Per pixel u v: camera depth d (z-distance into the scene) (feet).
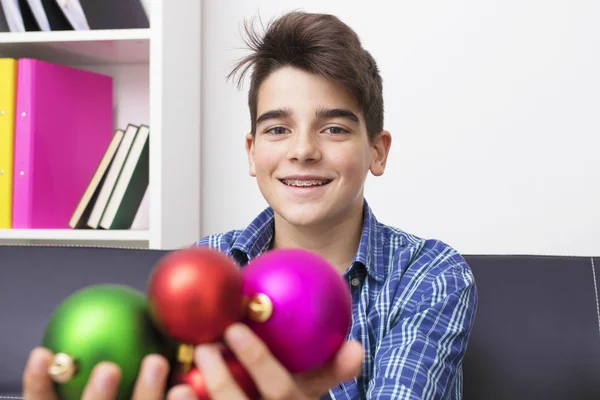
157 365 1.31
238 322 1.38
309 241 3.16
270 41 2.99
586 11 5.11
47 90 5.14
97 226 5.03
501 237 5.22
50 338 1.38
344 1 5.41
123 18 5.28
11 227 5.06
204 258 1.36
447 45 5.28
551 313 3.39
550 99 5.15
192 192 5.38
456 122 5.27
